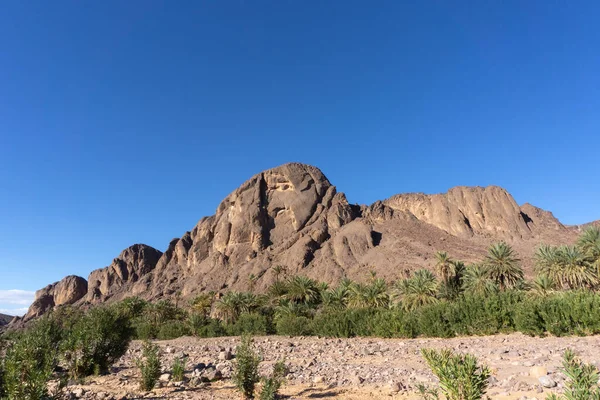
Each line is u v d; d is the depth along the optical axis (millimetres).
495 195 171500
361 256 128750
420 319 24656
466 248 135250
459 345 16953
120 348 12320
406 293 41156
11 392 6035
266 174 175000
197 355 18125
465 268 43188
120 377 10945
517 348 13938
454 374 4621
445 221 163125
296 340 27375
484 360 11383
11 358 6930
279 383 7637
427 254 124188
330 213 157000
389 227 151125
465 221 163250
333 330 29391
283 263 132875
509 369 9406
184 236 188250
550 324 18281
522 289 37250
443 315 24047
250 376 8094
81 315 12875
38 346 8938
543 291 33906
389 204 183500
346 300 47219
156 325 47625
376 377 9578
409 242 134625
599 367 8258
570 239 150375
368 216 162875
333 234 146500
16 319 184375
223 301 54156
